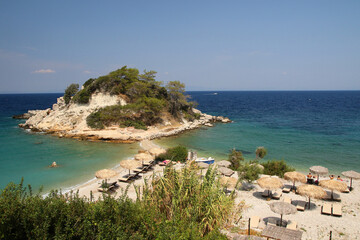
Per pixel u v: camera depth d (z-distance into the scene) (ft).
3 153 127.24
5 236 30.14
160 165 106.11
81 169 102.37
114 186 82.94
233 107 457.27
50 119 204.85
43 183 86.94
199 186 43.86
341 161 120.06
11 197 33.47
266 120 268.41
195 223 36.04
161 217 38.24
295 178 76.64
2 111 378.73
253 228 56.18
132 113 198.90
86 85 242.78
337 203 71.05
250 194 77.61
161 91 245.45
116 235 32.60
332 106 451.53
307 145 152.25
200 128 218.38
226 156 129.29
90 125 186.29
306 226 58.13
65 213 34.91
